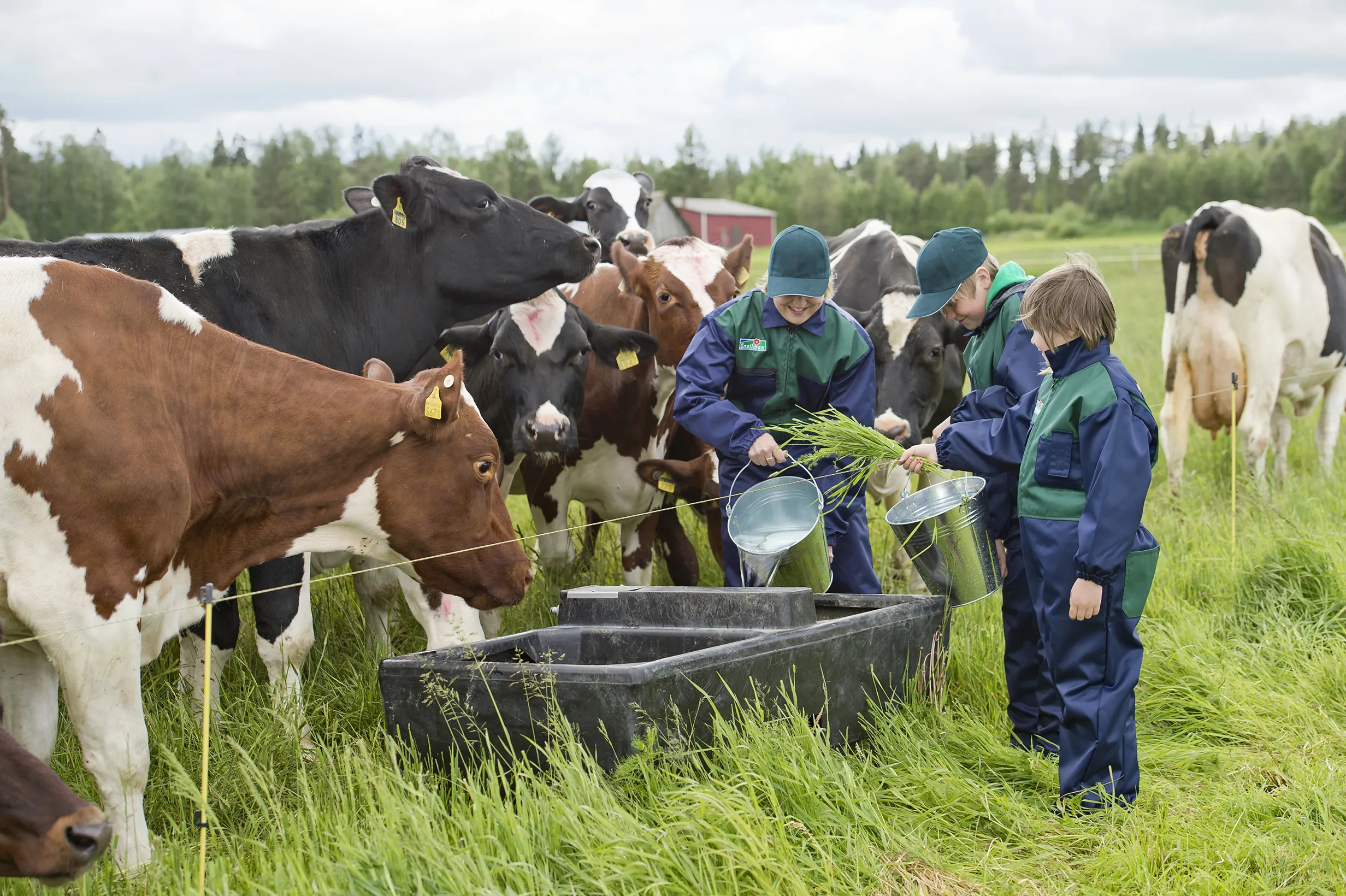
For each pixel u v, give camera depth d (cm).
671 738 334
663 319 604
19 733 346
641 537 667
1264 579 565
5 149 7231
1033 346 421
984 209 10175
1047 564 366
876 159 15662
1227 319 854
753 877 293
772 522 435
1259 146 11912
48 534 314
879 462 438
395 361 527
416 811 303
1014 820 349
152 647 352
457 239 521
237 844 325
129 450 322
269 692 432
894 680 414
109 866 304
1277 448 945
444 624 493
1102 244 5972
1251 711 429
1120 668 363
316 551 390
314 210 8138
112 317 333
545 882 283
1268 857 322
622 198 1045
